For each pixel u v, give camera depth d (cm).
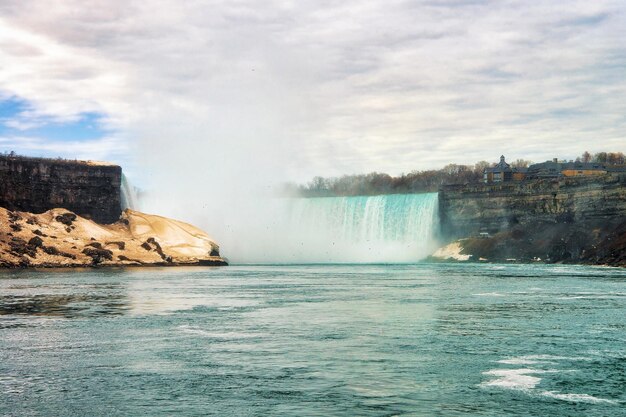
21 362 3700
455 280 10988
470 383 3209
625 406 2819
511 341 4388
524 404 2853
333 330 4903
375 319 5525
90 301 7094
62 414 2712
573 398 2938
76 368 3541
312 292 8406
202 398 2956
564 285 9506
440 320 5475
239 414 2727
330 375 3388
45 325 5162
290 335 4656
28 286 9338
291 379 3306
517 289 8762
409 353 3969
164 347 4172
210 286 9550
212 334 4697
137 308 6391
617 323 5253
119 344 4275
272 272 14425
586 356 3856
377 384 3206
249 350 4066
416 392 3058
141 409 2788
